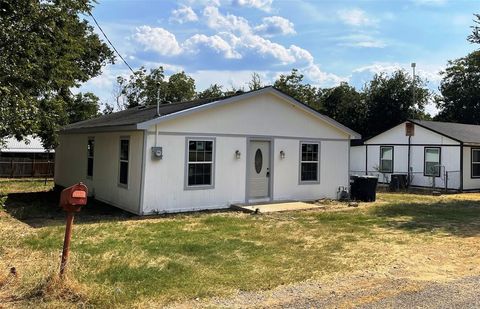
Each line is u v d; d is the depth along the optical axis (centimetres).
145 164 1234
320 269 679
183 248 807
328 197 1653
